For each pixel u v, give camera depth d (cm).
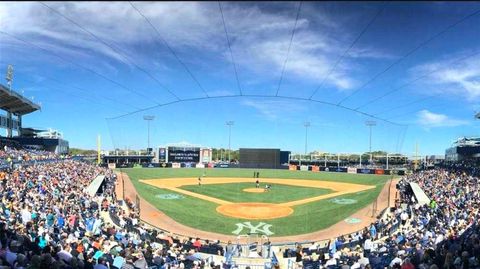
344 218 3956
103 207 3553
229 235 3300
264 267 2050
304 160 11044
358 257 1970
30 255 1288
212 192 5684
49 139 8925
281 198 5238
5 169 3841
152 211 4144
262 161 9875
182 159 10331
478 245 1543
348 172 9231
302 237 3256
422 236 2275
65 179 4362
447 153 9550
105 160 10081
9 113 8256
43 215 2289
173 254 2145
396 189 5962
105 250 1847
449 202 3419
